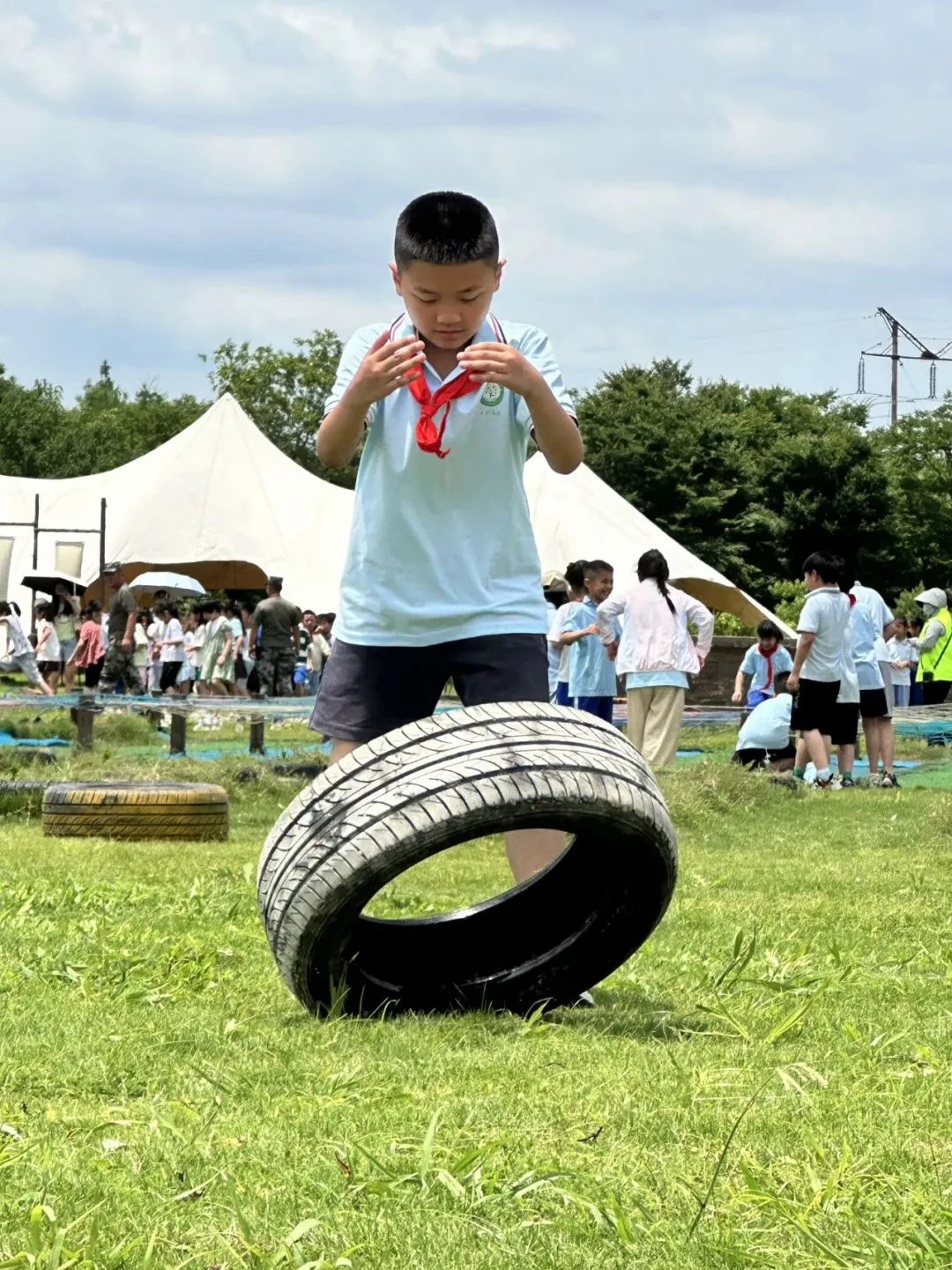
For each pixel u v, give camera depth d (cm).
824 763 1360
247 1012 434
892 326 8631
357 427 451
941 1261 234
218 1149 293
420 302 443
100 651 2873
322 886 401
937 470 6806
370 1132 306
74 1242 246
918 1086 342
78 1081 351
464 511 461
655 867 421
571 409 464
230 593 4588
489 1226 253
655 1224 251
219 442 3628
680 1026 417
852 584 1378
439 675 469
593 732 420
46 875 762
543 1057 373
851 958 519
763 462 6356
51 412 7981
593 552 3241
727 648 2708
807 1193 265
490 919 445
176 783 1066
